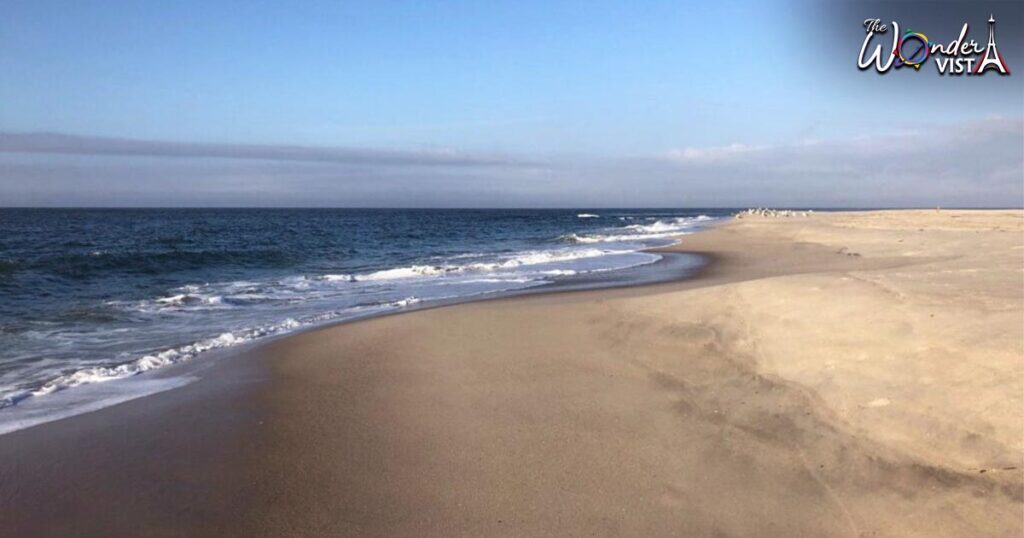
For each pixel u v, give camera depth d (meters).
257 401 6.71
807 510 4.18
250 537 4.08
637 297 12.23
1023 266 11.37
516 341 9.16
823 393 5.84
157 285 16.34
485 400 6.60
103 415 6.32
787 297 9.17
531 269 20.20
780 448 5.06
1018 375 5.20
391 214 124.12
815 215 67.06
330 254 26.73
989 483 4.16
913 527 3.86
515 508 4.37
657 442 5.39
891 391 5.56
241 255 23.73
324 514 4.36
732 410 5.91
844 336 7.05
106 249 27.22
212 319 11.62
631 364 7.73
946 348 6.04
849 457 4.75
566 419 5.99
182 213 115.94
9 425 6.04
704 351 7.77
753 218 65.25
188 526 4.22
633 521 4.16
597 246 31.44
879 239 26.06
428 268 19.77
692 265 20.78
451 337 9.52
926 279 9.66
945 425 4.86
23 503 4.51
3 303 13.03
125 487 4.77
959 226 31.39
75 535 4.11
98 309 12.48
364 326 10.42
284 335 9.98
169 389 7.18
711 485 4.59
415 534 4.08
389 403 6.58
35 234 39.31
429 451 5.34
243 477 4.92
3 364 8.33
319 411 6.38
